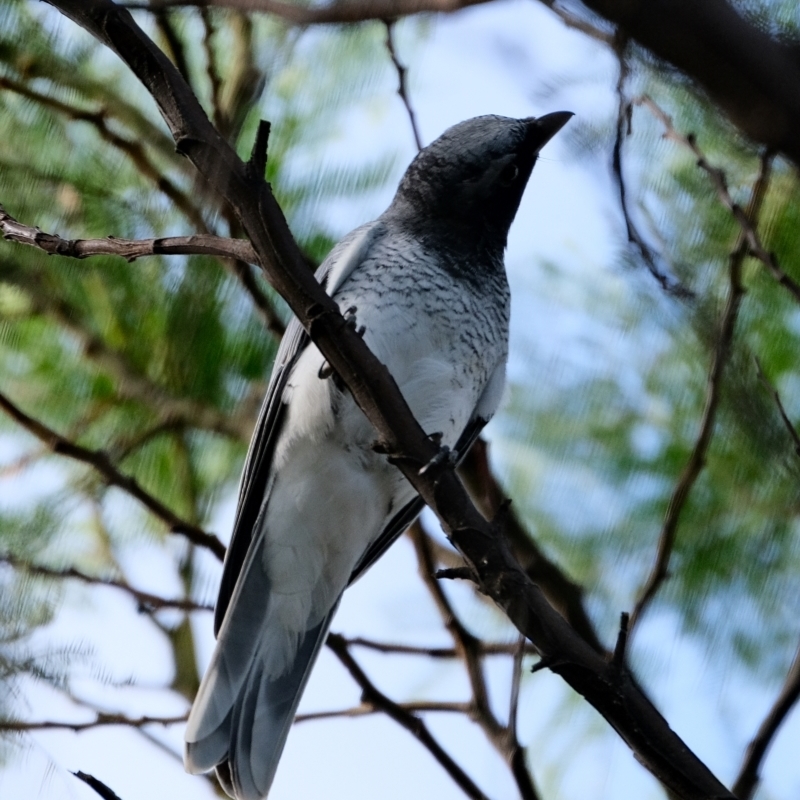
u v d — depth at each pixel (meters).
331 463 6.77
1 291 7.01
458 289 7.00
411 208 7.30
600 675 4.53
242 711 6.50
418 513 6.54
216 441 7.41
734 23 2.89
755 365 5.91
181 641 7.29
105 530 6.98
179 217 6.91
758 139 3.02
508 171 7.35
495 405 7.12
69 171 6.96
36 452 6.97
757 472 6.36
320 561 6.92
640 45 3.04
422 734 5.79
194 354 6.98
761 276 6.22
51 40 6.92
